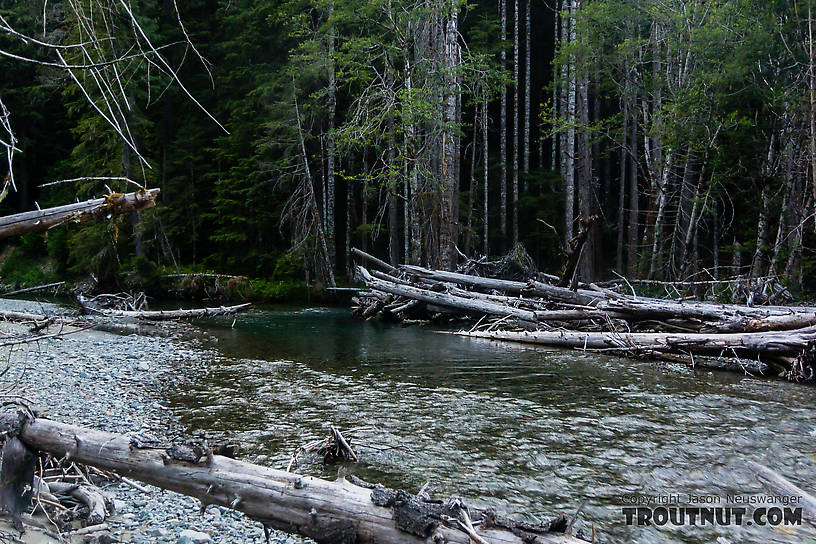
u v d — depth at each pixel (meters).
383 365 10.67
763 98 18.17
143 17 20.64
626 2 20.98
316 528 3.23
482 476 5.44
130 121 22.11
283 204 27.34
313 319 18.50
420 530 2.99
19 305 18.70
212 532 4.01
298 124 25.20
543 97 35.66
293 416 7.34
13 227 3.84
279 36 26.38
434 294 16.55
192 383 9.18
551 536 2.96
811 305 13.57
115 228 4.15
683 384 9.16
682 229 22.95
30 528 3.60
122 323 15.02
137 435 3.78
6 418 3.73
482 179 33.12
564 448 6.19
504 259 19.66
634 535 4.32
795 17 17.27
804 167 17.88
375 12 22.92
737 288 14.70
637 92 23.88
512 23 35.12
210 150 27.12
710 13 18.95
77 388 8.58
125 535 3.84
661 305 12.28
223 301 23.80
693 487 5.20
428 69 22.16
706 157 19.47
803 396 8.36
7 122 3.00
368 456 5.93
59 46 3.03
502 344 13.27
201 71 28.55
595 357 11.58
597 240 28.97
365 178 23.31
